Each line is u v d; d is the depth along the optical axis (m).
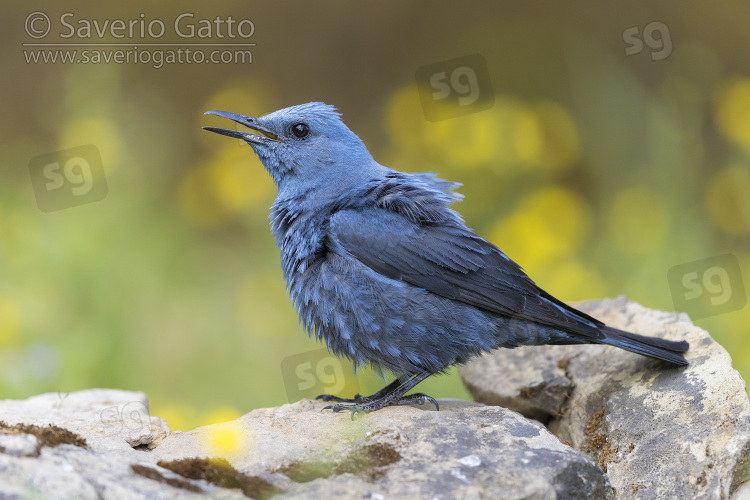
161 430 7.39
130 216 14.31
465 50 19.95
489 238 14.34
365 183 9.10
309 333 9.03
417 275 8.51
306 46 20.47
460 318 8.45
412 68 20.17
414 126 15.81
